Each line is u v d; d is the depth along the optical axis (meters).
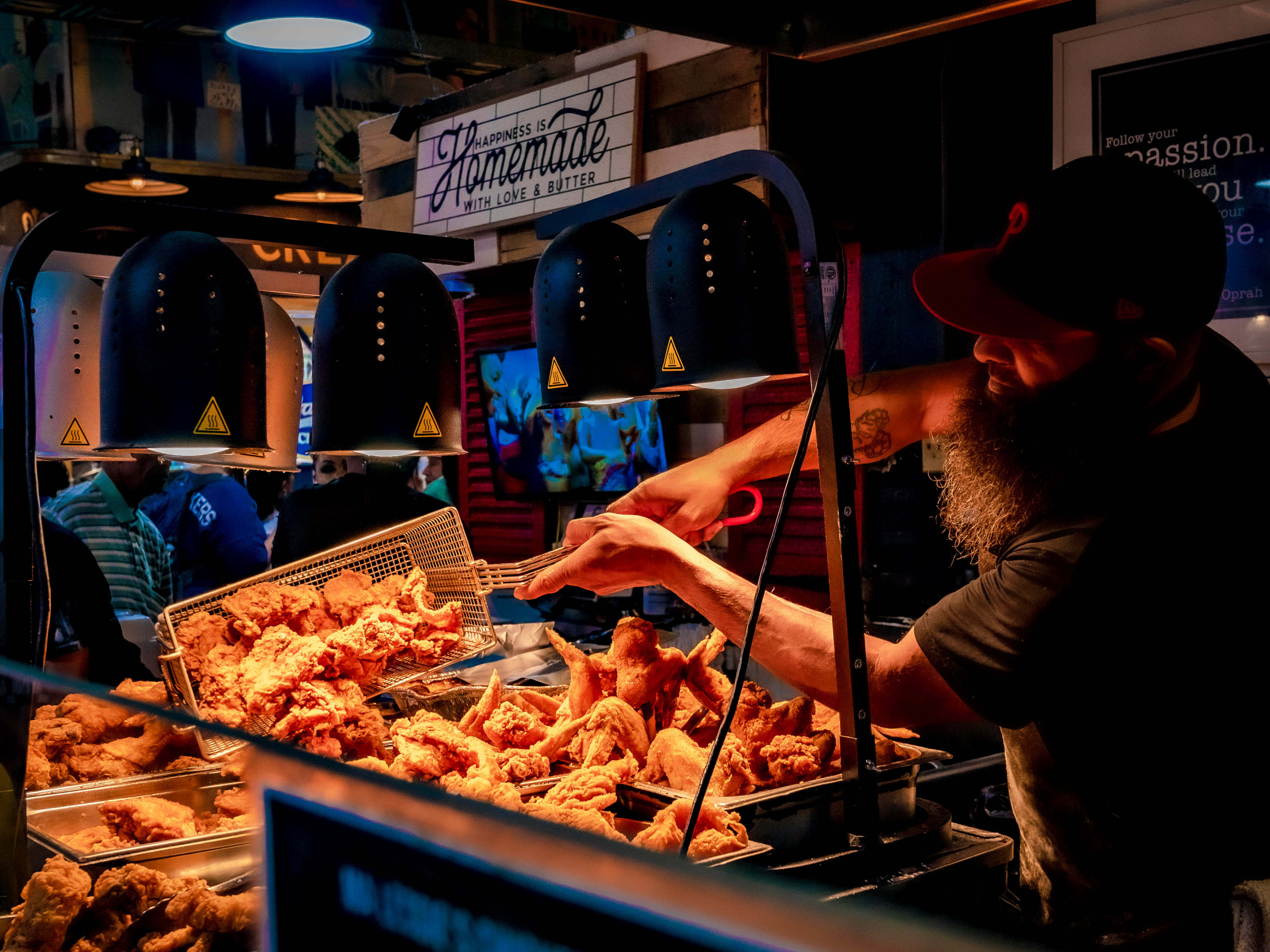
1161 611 1.38
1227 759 1.41
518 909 0.69
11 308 1.57
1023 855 1.71
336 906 0.84
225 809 1.71
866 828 1.49
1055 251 1.38
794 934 0.56
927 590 3.61
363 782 0.81
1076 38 3.09
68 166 6.09
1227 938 1.42
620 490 4.52
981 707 1.42
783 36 1.92
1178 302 1.34
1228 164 2.81
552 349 1.83
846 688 1.48
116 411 1.55
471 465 5.50
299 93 6.55
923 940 0.53
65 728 2.03
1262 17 2.72
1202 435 1.43
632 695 1.93
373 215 5.38
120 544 3.91
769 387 3.95
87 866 1.47
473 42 5.86
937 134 3.55
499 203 4.46
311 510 4.30
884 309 3.76
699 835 1.44
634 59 3.81
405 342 1.74
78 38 6.05
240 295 1.59
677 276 1.64
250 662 2.03
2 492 1.55
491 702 2.01
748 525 4.08
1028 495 1.46
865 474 3.78
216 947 1.32
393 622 2.17
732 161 1.62
